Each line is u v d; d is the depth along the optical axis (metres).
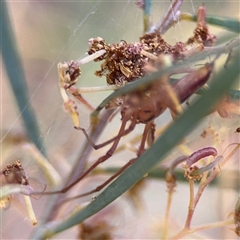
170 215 0.13
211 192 0.13
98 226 0.12
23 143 0.14
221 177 0.13
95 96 0.14
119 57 0.12
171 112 0.11
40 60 0.17
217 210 0.13
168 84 0.10
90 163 0.12
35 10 0.18
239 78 0.09
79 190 0.12
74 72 0.12
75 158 0.13
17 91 0.14
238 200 0.12
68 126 0.14
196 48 0.12
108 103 0.11
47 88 0.17
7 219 0.13
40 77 0.17
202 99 0.09
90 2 0.18
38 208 0.12
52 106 0.16
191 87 0.10
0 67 0.15
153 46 0.12
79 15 0.18
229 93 0.11
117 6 0.18
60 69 0.12
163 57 0.11
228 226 0.13
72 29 0.18
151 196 0.13
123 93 0.11
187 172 0.12
